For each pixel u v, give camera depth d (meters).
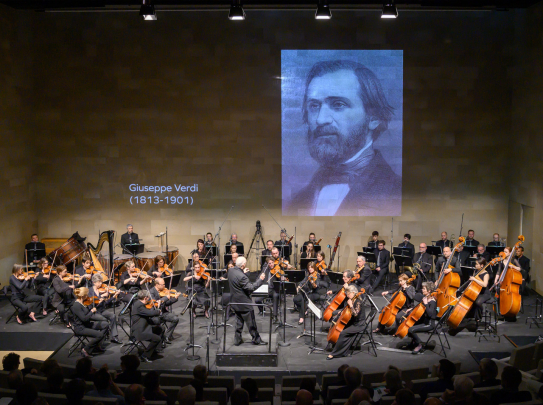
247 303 10.17
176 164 16.39
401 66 15.99
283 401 7.69
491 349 10.60
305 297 11.77
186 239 16.64
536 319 12.26
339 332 10.34
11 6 14.89
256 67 16.08
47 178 16.39
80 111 16.20
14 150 15.20
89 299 10.65
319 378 9.63
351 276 10.89
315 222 16.48
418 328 10.47
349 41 15.95
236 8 12.04
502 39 15.91
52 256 14.27
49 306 13.11
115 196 16.47
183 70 16.09
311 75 16.08
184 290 14.83
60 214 16.50
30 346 11.70
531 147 14.69
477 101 16.08
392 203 16.38
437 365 8.74
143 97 16.19
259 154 16.33
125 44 16.02
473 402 5.77
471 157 16.25
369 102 16.09
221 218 16.55
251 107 16.19
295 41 15.98
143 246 15.94
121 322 11.79
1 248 14.59
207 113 16.22
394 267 16.50
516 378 6.22
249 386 6.81
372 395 7.11
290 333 11.68
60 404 6.50
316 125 16.20
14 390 6.80
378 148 16.23
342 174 16.31
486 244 16.47
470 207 16.39
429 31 15.91
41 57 16.03
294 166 16.34
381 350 10.68
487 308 13.32
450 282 11.69
